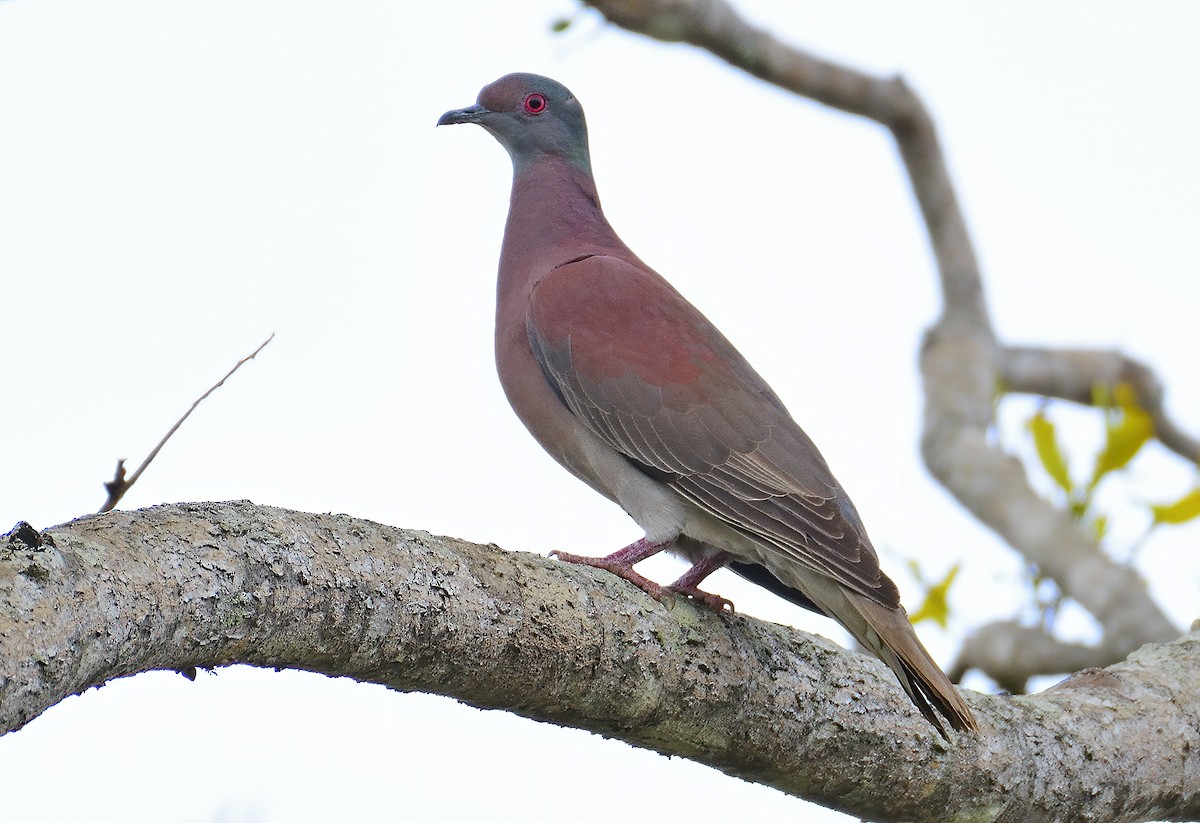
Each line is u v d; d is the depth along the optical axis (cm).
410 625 641
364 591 624
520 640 682
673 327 995
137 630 543
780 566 919
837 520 884
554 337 998
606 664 720
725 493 925
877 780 807
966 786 820
